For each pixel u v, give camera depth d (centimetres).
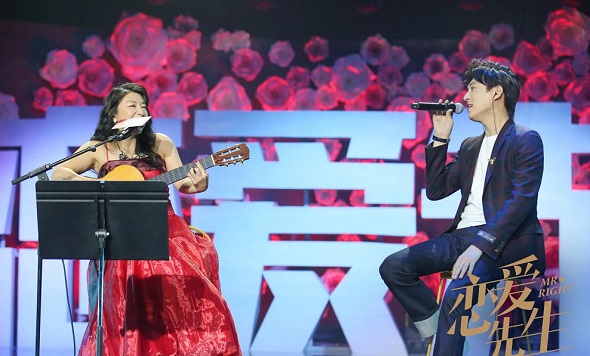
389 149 596
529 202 374
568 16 595
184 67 611
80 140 611
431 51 601
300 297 589
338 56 604
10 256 603
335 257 591
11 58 615
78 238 356
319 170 598
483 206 391
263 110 605
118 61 613
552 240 583
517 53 596
